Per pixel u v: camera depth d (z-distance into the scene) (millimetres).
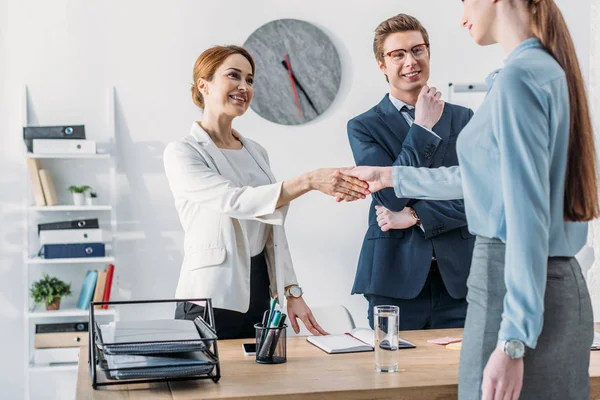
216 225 2330
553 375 1366
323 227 4020
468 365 1417
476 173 1421
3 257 3799
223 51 2479
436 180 1716
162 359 1627
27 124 3787
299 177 2207
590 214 1368
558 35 1404
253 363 1859
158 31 3879
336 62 3994
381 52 2834
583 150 1376
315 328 2389
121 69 3859
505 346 1280
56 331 3688
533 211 1273
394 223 2652
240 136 2598
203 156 2389
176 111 3904
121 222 3871
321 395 1577
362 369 1789
